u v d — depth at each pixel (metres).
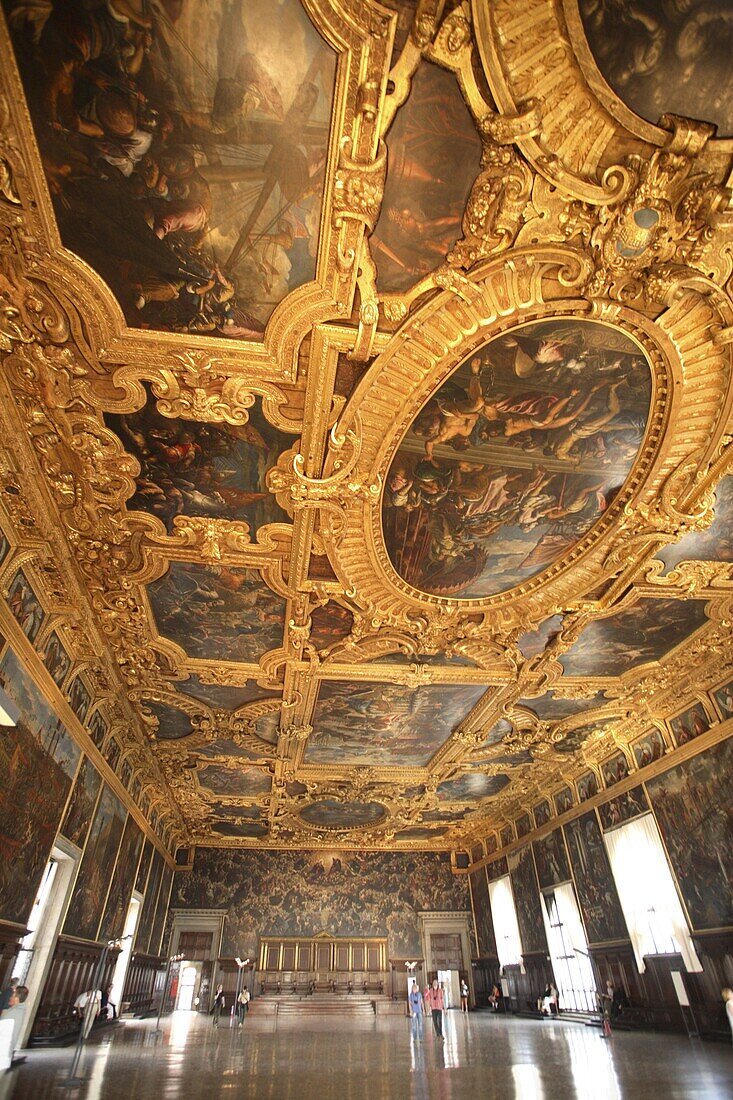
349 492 9.68
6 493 9.40
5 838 10.77
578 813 22.12
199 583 11.78
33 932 13.69
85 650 13.27
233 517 10.32
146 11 4.96
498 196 6.46
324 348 7.77
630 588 12.58
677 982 16.27
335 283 7.07
